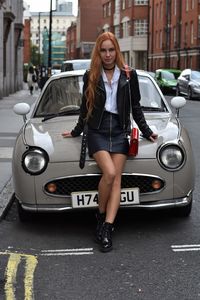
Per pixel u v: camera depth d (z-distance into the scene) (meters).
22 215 6.15
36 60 106.44
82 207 5.45
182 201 5.65
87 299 4.18
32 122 6.50
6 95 31.94
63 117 6.57
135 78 5.34
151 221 6.19
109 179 5.14
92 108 5.21
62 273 4.70
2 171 8.75
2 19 28.61
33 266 4.87
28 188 5.52
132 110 5.48
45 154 5.49
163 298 4.18
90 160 5.41
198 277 4.58
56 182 5.48
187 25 59.00
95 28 111.56
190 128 15.38
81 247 5.38
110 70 5.26
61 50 94.62
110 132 5.25
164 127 5.95
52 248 5.37
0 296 4.23
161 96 7.07
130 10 80.62
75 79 7.16
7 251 5.29
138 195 5.46
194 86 30.84
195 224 6.08
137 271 4.72
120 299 4.17
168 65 65.94
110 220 5.25
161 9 70.31
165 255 5.11
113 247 5.36
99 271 4.73
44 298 4.20
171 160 5.50
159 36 71.38
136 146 5.27
